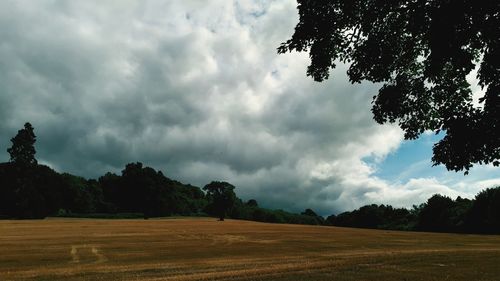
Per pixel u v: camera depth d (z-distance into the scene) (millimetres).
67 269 31453
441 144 11211
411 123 13969
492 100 10359
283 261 35031
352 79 13172
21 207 127188
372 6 11875
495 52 9844
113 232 75625
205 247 51875
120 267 32156
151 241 59719
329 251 47781
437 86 13234
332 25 12414
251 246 53781
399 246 55188
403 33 12289
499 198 110688
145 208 163500
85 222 102250
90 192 177250
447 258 30531
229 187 175375
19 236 65062
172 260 38094
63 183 157625
